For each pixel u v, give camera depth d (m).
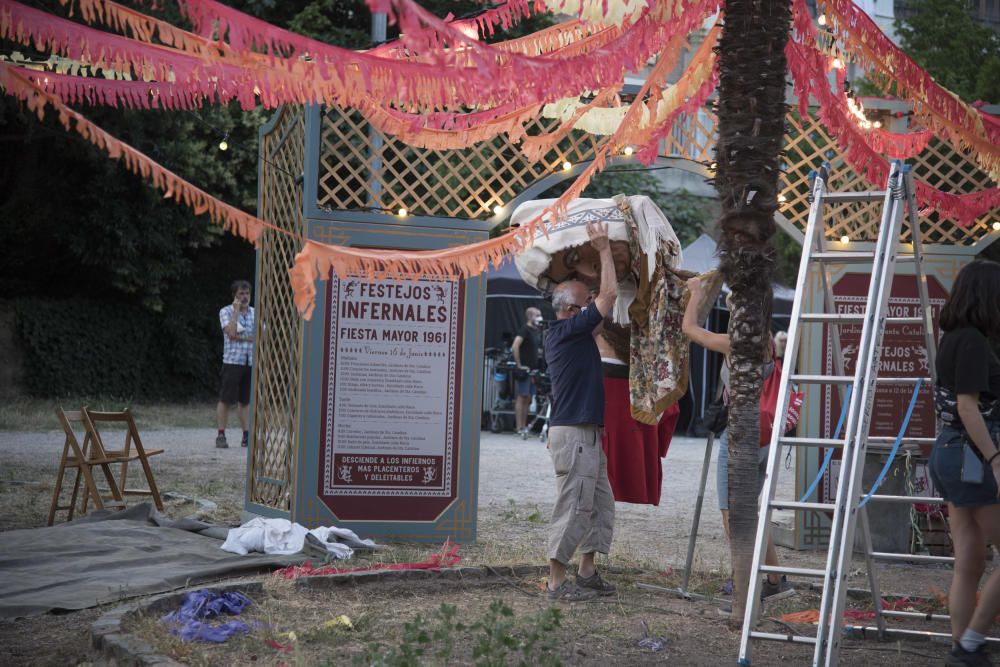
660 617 6.06
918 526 8.76
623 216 7.05
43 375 23.72
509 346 20.94
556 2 5.29
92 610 5.84
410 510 8.67
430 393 8.74
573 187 5.91
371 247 8.66
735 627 5.80
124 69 4.14
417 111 6.33
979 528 4.92
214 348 26.75
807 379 5.11
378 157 8.72
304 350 8.53
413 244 8.73
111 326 24.98
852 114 7.57
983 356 4.74
